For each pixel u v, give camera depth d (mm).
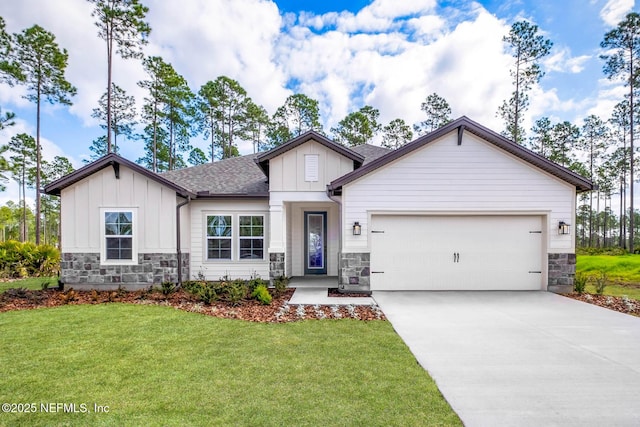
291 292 9062
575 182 8992
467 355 4531
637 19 22031
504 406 3227
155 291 8727
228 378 3746
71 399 3285
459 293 8961
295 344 4879
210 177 12539
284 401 3248
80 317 6352
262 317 6434
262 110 31141
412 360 4324
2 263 12859
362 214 9172
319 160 10094
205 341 4988
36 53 20562
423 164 9172
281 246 10078
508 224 9336
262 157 10023
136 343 4883
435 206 9156
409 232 9344
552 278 9141
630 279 12766
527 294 8820
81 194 9484
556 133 28953
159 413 3037
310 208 12219
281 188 10094
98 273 9492
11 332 5418
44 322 6004
